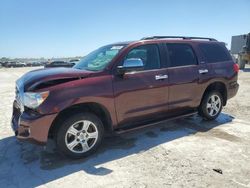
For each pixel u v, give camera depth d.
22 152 4.46
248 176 3.53
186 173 3.63
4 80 18.42
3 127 5.86
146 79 4.60
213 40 6.06
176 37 5.39
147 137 5.06
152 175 3.60
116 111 4.32
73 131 4.00
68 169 3.84
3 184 3.47
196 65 5.43
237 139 4.88
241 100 8.34
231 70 6.08
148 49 4.79
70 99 3.81
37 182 3.51
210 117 5.91
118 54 4.41
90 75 4.11
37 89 3.72
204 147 4.51
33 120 3.67
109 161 4.06
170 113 5.16
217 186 3.30
